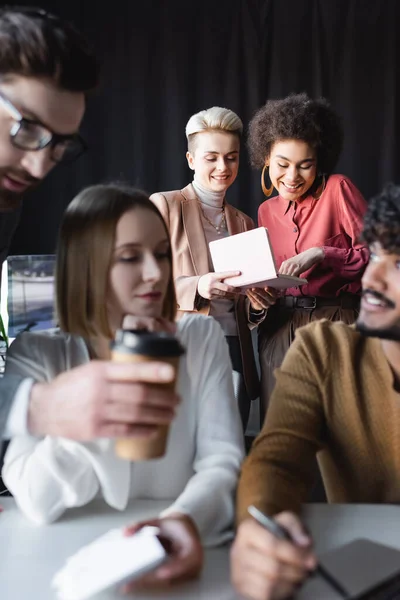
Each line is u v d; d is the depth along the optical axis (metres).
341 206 2.01
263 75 3.84
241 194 3.83
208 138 2.16
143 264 0.97
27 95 0.86
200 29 3.82
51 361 0.99
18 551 0.77
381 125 3.83
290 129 1.94
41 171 0.93
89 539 0.80
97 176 3.92
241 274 1.82
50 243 3.90
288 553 0.65
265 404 2.04
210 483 0.88
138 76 3.86
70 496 0.86
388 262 0.85
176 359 0.68
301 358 1.05
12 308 2.35
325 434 1.06
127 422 0.67
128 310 0.98
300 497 0.90
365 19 3.76
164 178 3.94
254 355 2.27
